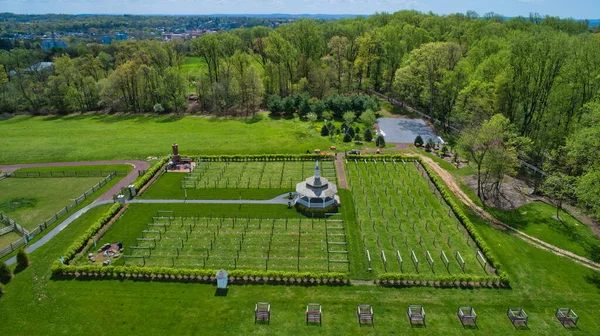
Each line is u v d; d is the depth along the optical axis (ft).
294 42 440.86
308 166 238.68
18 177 230.07
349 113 304.91
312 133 297.74
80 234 166.61
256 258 149.89
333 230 168.66
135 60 390.42
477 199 197.77
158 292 131.64
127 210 186.80
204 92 383.45
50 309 124.36
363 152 259.39
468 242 160.04
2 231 169.89
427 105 359.66
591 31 507.71
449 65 311.68
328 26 574.97
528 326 117.80
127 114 378.32
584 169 169.78
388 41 407.64
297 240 161.48
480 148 196.75
